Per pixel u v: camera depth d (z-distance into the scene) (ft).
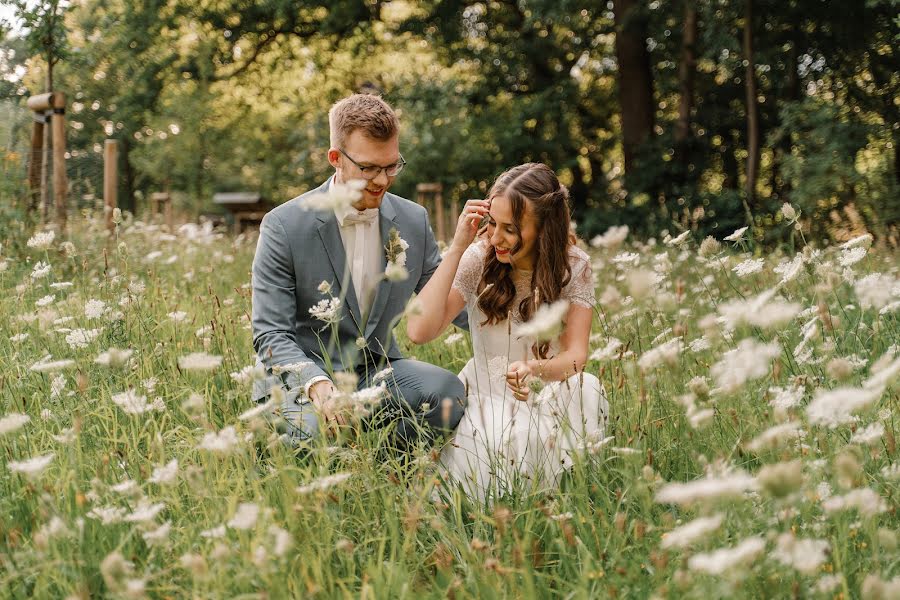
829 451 6.95
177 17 66.90
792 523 6.29
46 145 25.89
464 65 71.46
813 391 7.77
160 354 10.35
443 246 18.35
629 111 57.82
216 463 7.27
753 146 50.37
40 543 5.66
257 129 87.86
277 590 5.46
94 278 14.94
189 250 23.35
